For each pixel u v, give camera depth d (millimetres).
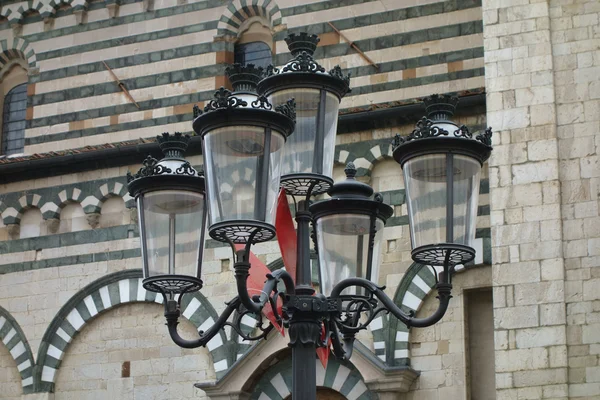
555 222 28672
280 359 33219
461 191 19031
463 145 18953
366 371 31844
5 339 36219
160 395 34469
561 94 29422
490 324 32125
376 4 35062
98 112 37500
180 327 34688
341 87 19547
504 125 29547
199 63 36844
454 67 34000
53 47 38531
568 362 27938
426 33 34406
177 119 36656
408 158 19172
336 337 19219
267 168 18000
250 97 18703
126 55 37625
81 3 38344
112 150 35875
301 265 19094
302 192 19625
